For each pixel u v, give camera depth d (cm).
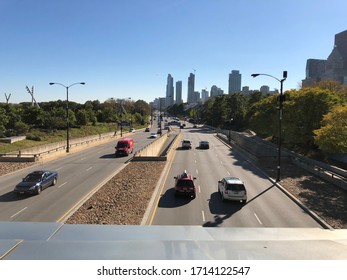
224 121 12281
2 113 6631
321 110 4475
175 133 10156
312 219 1944
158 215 1944
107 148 5831
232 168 3678
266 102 6819
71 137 7244
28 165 3744
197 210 2067
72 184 2766
